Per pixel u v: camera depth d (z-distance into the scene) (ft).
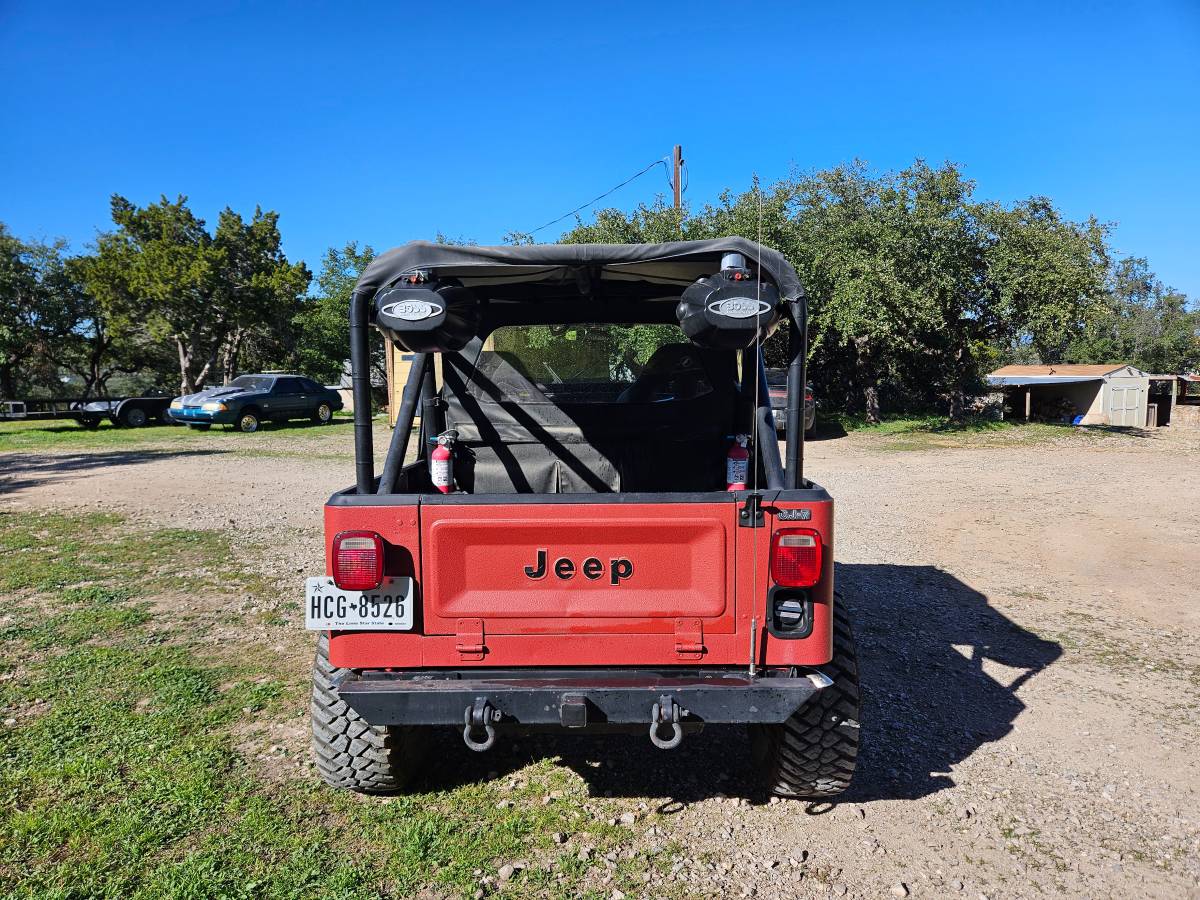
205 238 121.90
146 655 16.55
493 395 13.20
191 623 18.63
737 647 9.37
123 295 118.73
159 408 76.84
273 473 43.75
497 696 9.04
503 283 12.50
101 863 9.66
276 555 25.22
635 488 13.12
